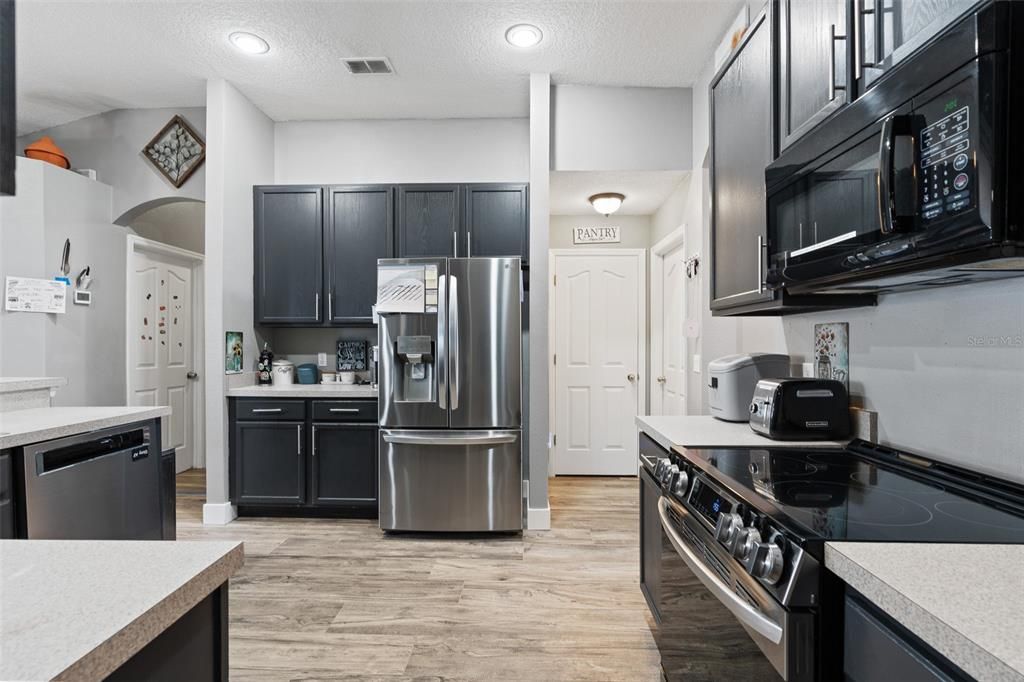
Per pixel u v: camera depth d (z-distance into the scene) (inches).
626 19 101.8
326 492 128.8
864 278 47.0
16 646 19.3
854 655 30.8
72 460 70.0
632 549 111.3
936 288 51.9
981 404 46.7
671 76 124.7
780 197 57.0
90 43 109.7
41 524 65.2
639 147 130.2
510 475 118.0
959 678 23.1
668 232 153.6
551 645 75.7
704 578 43.0
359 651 74.1
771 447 61.4
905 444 56.0
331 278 137.6
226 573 28.6
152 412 84.4
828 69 51.0
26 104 137.3
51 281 131.0
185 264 181.8
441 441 115.6
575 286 173.6
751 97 69.2
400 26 104.0
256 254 138.7
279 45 110.8
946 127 33.9
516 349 118.5
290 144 148.3
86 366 140.4
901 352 56.8
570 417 172.7
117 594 23.7
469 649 74.7
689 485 54.6
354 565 103.0
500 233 134.6
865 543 32.3
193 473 177.0
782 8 60.7
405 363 121.0
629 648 75.0
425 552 109.6
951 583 26.9
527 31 105.9
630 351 172.6
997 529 34.8
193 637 28.0
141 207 145.9
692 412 133.8
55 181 132.1
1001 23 30.6
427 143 146.9
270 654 73.4
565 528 124.2
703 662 49.7
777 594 33.8
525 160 145.8
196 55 114.6
